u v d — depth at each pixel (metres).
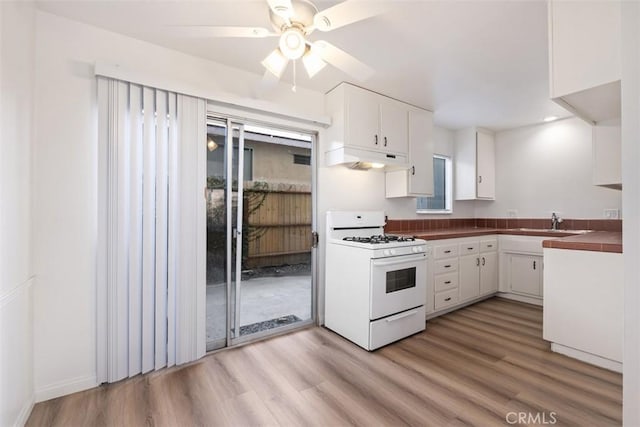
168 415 1.58
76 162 1.80
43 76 1.72
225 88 2.37
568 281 2.18
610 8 1.44
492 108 3.35
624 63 1.03
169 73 2.14
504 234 3.74
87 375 1.83
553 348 2.27
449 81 2.67
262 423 1.52
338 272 2.68
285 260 2.85
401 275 2.55
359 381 1.89
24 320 1.54
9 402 1.37
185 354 2.12
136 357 1.94
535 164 3.98
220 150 2.44
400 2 1.64
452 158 4.33
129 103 1.91
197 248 2.16
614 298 1.97
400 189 3.29
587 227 3.53
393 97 3.03
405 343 2.46
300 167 2.93
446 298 3.15
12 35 1.41
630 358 1.03
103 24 1.86
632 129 1.02
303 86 2.78
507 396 1.72
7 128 1.35
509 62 2.32
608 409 1.59
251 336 2.54
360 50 2.15
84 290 1.83
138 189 1.95
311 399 1.71
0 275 1.28
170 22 1.85
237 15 1.78
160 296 2.02
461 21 1.82
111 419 1.55
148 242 1.97
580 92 1.56
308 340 2.54
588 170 3.54
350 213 2.95
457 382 1.87
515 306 3.45
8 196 1.36
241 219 2.53
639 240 1.01
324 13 1.34
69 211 1.78
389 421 1.52
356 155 2.75
